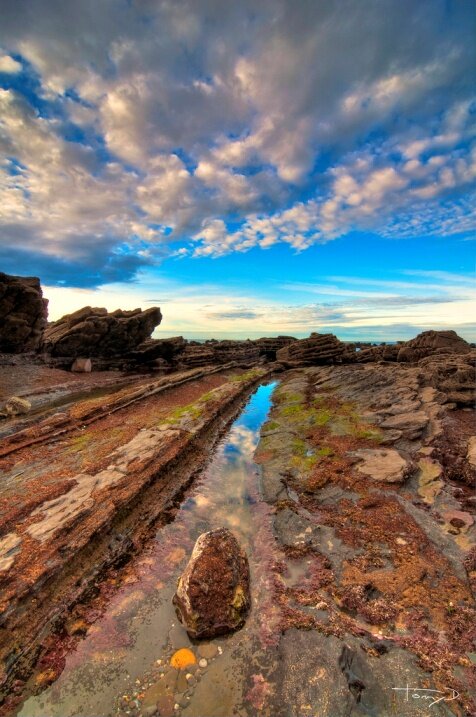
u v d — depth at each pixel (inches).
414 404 784.3
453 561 341.7
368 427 724.7
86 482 481.4
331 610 295.0
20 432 680.4
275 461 624.1
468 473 514.6
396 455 575.5
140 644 275.4
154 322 1888.5
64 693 239.8
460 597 299.9
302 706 222.4
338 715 215.2
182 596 296.8
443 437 629.0
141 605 314.0
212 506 487.5
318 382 1307.8
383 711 215.8
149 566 365.4
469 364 1124.5
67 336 1530.5
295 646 263.4
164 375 1603.1
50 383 1248.8
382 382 1015.0
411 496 473.1
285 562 360.5
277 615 292.5
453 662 243.6
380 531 399.9
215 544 338.6
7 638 267.0
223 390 1181.7
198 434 712.4
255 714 220.7
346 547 376.2
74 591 324.2
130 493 453.7
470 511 429.1
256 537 411.5
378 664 244.8
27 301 1354.6
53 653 268.5
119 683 245.8
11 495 451.2
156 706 229.1
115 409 882.1
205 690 238.4
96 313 1699.1
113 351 1756.9
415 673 237.1
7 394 1051.9
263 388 1486.2
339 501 472.7
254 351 2529.5
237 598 299.3
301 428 788.6
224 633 278.5
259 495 511.5
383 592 309.3
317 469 569.3
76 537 366.6
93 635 284.2
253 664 253.6
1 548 344.2
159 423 761.0
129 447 609.6
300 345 2191.2
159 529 432.8
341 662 247.8
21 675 251.3
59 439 671.8
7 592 291.9
